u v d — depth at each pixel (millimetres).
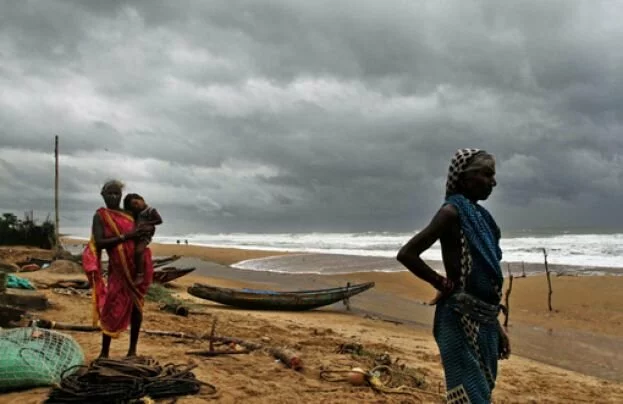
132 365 5395
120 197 5969
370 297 18922
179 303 12578
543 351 11117
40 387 5340
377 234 88438
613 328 13359
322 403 5613
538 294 18125
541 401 7133
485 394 3299
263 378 6301
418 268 3346
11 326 7754
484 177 3502
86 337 7793
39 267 20922
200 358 6992
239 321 11961
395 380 6957
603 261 29547
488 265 3342
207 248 50000
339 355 8281
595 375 9258
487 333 3363
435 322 3496
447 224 3381
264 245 57844
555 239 51781
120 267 5832
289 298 15711
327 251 44656
